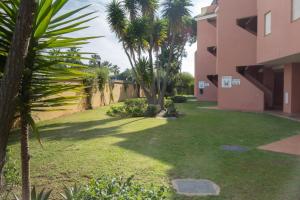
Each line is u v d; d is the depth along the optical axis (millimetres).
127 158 6824
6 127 1987
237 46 20172
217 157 7031
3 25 2316
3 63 2342
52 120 14781
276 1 14258
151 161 6582
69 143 8648
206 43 31500
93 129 11508
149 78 18656
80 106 19688
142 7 18406
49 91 2490
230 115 16594
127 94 32844
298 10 11719
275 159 6895
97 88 22672
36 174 5742
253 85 19641
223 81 20922
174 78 35312
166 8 18453
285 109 17766
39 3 2236
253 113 17797
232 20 20344
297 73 16875
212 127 11977
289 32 12602
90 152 7430
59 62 2506
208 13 30625
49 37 2408
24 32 1937
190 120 14250
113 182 3371
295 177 5562
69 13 2461
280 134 10461
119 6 17891
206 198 4539
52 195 4723
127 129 11383
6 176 4215
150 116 16016
